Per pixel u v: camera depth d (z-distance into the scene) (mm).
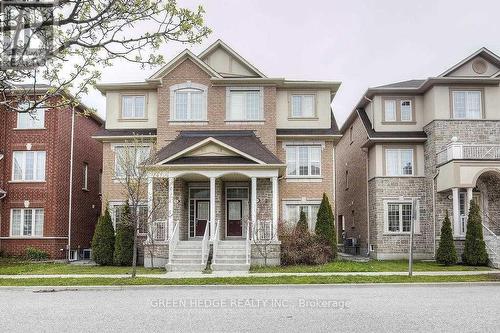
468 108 27438
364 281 17250
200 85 27688
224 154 25000
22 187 28156
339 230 39531
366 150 30188
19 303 13258
